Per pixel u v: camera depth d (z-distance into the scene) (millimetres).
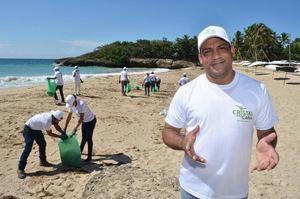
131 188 5117
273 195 5777
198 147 2396
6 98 17859
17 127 11016
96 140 9664
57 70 16078
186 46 109688
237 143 2348
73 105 7578
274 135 2340
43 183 6609
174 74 45594
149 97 20125
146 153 8367
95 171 7023
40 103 16156
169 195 4984
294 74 43531
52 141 9484
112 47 112312
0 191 6285
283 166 7098
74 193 6117
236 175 2393
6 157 8148
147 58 105688
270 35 85500
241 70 53281
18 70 60312
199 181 2443
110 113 14039
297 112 13586
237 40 94938
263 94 2375
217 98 2354
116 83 28656
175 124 2553
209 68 2342
